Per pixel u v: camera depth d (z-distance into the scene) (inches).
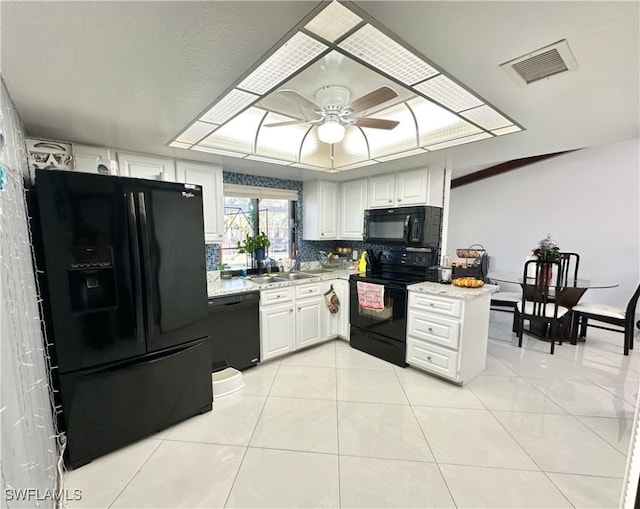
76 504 57.6
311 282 131.5
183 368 81.7
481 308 105.8
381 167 126.2
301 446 73.0
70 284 64.7
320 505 57.4
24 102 59.9
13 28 37.6
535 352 130.4
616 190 172.6
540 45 45.0
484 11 38.0
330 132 77.7
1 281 35.3
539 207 200.4
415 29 42.1
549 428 79.4
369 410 87.6
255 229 145.3
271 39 43.4
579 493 59.7
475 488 61.0
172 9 35.9
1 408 32.5
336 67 68.3
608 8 36.8
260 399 93.7
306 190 155.9
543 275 134.4
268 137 106.6
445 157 109.6
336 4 37.0
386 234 134.2
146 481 63.0
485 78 54.8
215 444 74.0
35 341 52.4
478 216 229.3
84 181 64.9
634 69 50.3
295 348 127.5
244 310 110.9
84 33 39.8
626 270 171.5
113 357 70.5
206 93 59.5
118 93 58.3
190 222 82.3
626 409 88.0
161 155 102.8
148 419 76.1
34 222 61.9
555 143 92.8
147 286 74.4
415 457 69.2
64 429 65.6
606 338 148.6
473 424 81.0
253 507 57.1
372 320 125.7
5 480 32.9
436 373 106.0
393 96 69.8
